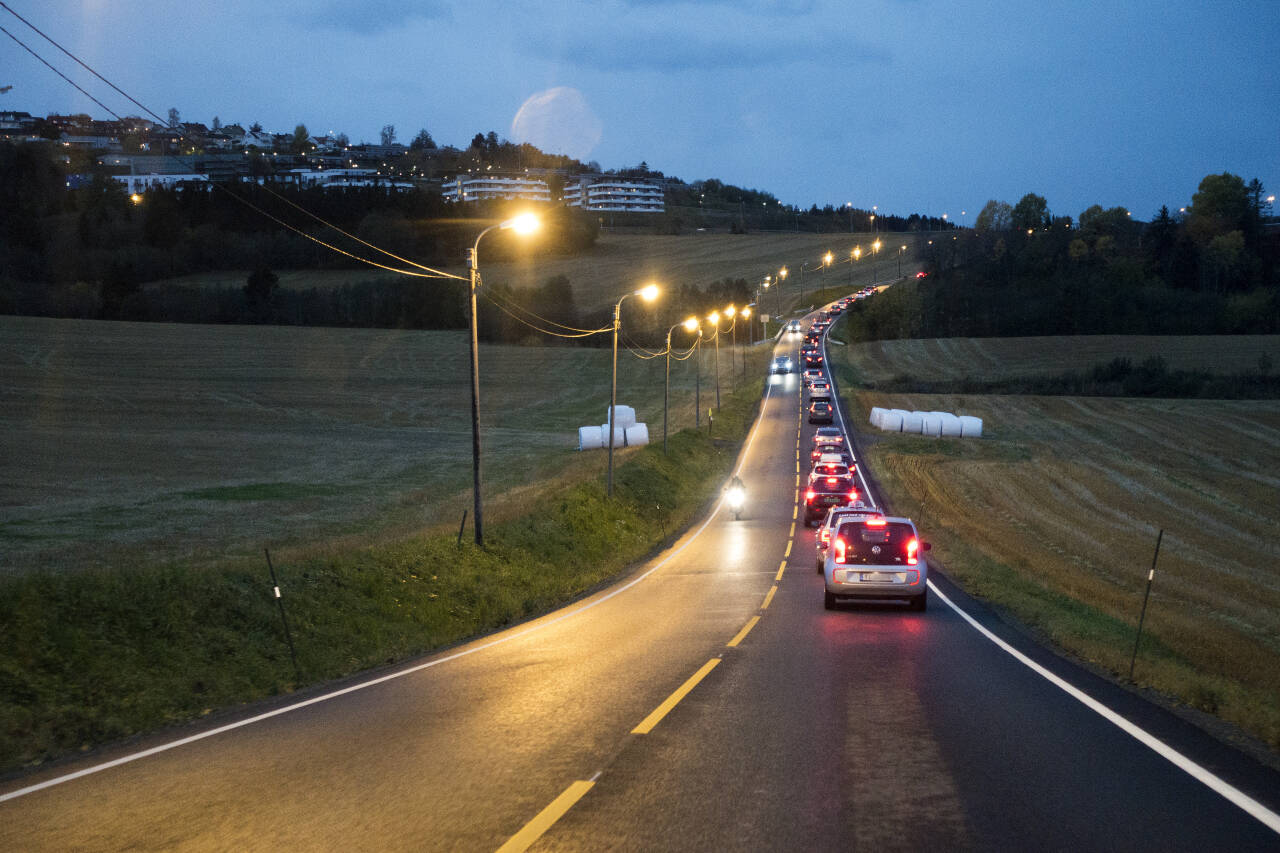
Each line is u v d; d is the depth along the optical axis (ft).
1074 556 106.83
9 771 27.91
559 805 20.70
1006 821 19.35
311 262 509.76
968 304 439.63
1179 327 397.19
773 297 581.12
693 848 17.92
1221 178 503.61
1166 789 21.57
